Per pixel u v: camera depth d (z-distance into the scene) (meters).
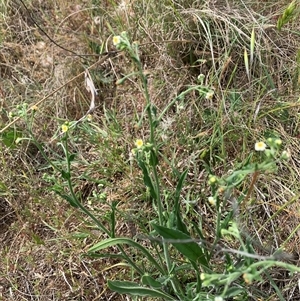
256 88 1.76
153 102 1.80
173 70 1.87
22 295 1.54
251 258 0.98
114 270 1.49
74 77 1.82
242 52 1.81
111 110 1.89
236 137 1.63
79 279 1.52
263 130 1.63
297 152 1.58
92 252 1.31
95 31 2.11
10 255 1.62
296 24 1.86
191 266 1.25
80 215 1.61
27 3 2.27
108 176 1.68
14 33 2.23
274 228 1.43
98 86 1.96
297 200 1.45
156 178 1.08
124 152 1.72
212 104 1.73
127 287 1.13
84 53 2.04
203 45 1.89
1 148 1.81
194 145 1.64
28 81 2.04
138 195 1.58
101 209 1.57
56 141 1.83
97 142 1.74
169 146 1.64
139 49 1.95
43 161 1.83
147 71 1.86
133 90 1.90
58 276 1.54
